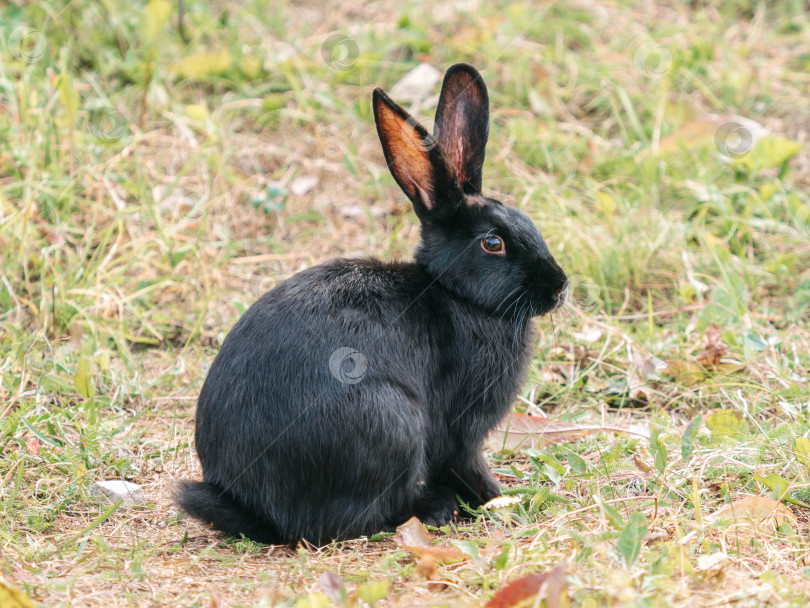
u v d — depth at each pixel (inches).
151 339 456.8
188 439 376.5
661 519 298.4
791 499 310.2
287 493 298.4
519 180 532.1
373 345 304.5
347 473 296.4
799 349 432.1
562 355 438.0
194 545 305.3
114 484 333.7
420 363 317.1
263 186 546.0
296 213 536.4
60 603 250.4
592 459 361.4
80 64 602.5
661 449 314.2
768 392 399.2
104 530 313.0
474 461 338.0
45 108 530.9
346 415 293.9
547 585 233.3
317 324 303.1
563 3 679.1
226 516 301.1
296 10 685.3
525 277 326.0
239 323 316.2
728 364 417.7
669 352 436.8
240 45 616.1
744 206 535.5
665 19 689.6
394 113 327.6
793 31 695.1
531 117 593.0
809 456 325.7
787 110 611.8
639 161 553.0
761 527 294.8
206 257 500.7
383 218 533.3
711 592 249.4
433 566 262.5
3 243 471.8
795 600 240.2
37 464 342.0
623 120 597.6
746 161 541.6
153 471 354.9
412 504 319.9
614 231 500.1
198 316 459.2
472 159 356.2
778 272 488.1
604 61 633.6
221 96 599.8
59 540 299.1
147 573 278.1
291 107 595.5
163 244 482.3
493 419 334.0
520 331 333.7
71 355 421.4
